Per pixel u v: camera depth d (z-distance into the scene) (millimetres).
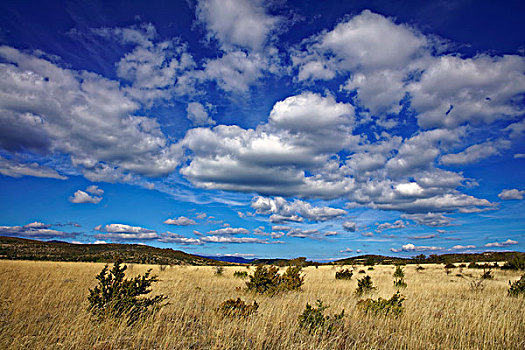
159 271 25250
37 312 7227
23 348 4848
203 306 9141
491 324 6867
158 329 6141
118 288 7535
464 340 5922
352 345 5582
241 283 17328
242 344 5375
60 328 5668
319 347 5137
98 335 5445
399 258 68250
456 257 55844
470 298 11367
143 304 7496
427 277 24891
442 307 9398
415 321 7316
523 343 5910
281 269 22328
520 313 8461
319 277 23547
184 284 15047
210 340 5617
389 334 6324
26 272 16266
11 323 6156
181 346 5211
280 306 8828
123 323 6102
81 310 7203
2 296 8836
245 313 7461
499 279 22281
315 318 6801
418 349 5516
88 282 13492
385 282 20141
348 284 18172
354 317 7707
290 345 5285
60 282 12961
